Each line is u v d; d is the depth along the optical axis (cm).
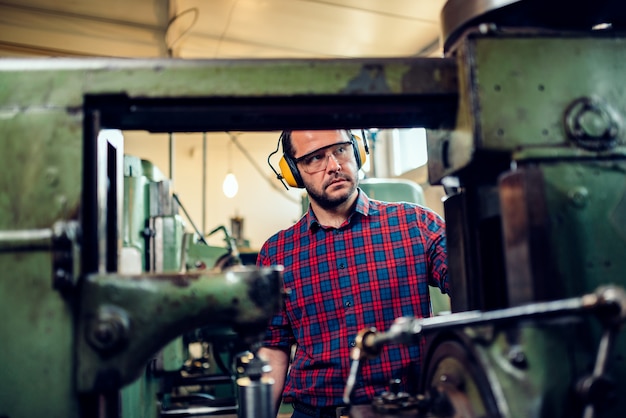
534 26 96
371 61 91
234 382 278
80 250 85
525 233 79
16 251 84
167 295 84
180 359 231
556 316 72
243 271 87
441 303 228
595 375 69
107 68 89
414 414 85
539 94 85
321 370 149
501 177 85
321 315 153
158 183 239
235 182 479
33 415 82
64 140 87
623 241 81
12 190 86
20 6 351
